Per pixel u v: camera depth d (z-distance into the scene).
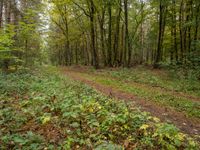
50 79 14.77
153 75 20.61
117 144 5.88
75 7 33.56
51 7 33.84
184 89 15.27
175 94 13.79
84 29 39.81
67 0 28.44
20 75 14.73
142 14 31.69
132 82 18.06
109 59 31.23
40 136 5.90
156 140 6.12
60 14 36.47
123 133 6.44
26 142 5.51
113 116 7.11
